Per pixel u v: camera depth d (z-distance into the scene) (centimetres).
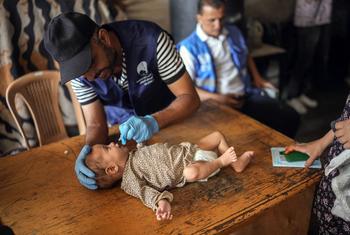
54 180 116
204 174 107
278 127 204
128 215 99
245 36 271
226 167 116
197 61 199
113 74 125
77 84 132
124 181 106
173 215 97
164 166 106
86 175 108
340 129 99
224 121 145
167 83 134
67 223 97
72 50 98
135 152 112
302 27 305
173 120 126
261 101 218
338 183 104
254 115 208
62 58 99
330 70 363
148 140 133
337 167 105
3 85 203
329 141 114
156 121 121
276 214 134
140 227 94
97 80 130
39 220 99
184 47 199
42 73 175
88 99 136
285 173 112
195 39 200
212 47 201
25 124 210
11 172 120
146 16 261
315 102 320
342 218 107
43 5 206
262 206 99
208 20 192
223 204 100
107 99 140
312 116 302
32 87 173
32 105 174
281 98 310
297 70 323
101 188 110
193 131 139
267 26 313
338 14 338
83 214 100
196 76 203
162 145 113
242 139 132
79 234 93
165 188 106
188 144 117
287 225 132
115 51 119
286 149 122
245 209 98
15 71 202
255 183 108
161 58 127
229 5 248
